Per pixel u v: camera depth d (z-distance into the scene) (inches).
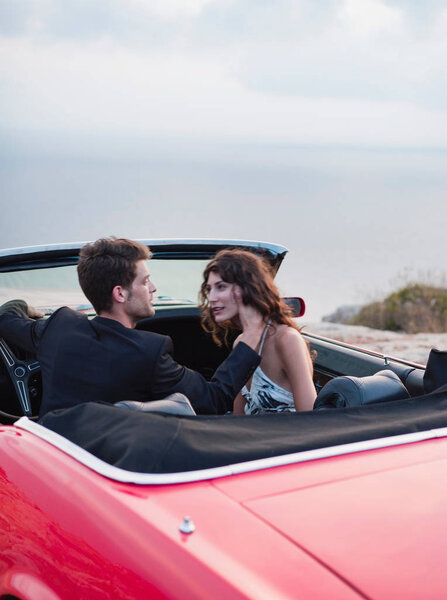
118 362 98.3
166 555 59.4
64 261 130.8
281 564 57.3
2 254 123.0
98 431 78.9
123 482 69.7
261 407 123.0
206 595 55.1
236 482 69.6
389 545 60.0
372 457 76.0
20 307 126.5
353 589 54.7
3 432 88.0
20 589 78.1
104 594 63.6
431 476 72.0
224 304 113.3
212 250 147.0
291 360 118.1
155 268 149.3
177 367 102.8
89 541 66.1
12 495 79.5
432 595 54.7
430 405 91.4
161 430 74.8
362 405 92.4
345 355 146.3
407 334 491.2
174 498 66.7
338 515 64.1
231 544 59.7
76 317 106.0
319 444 77.0
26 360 127.9
